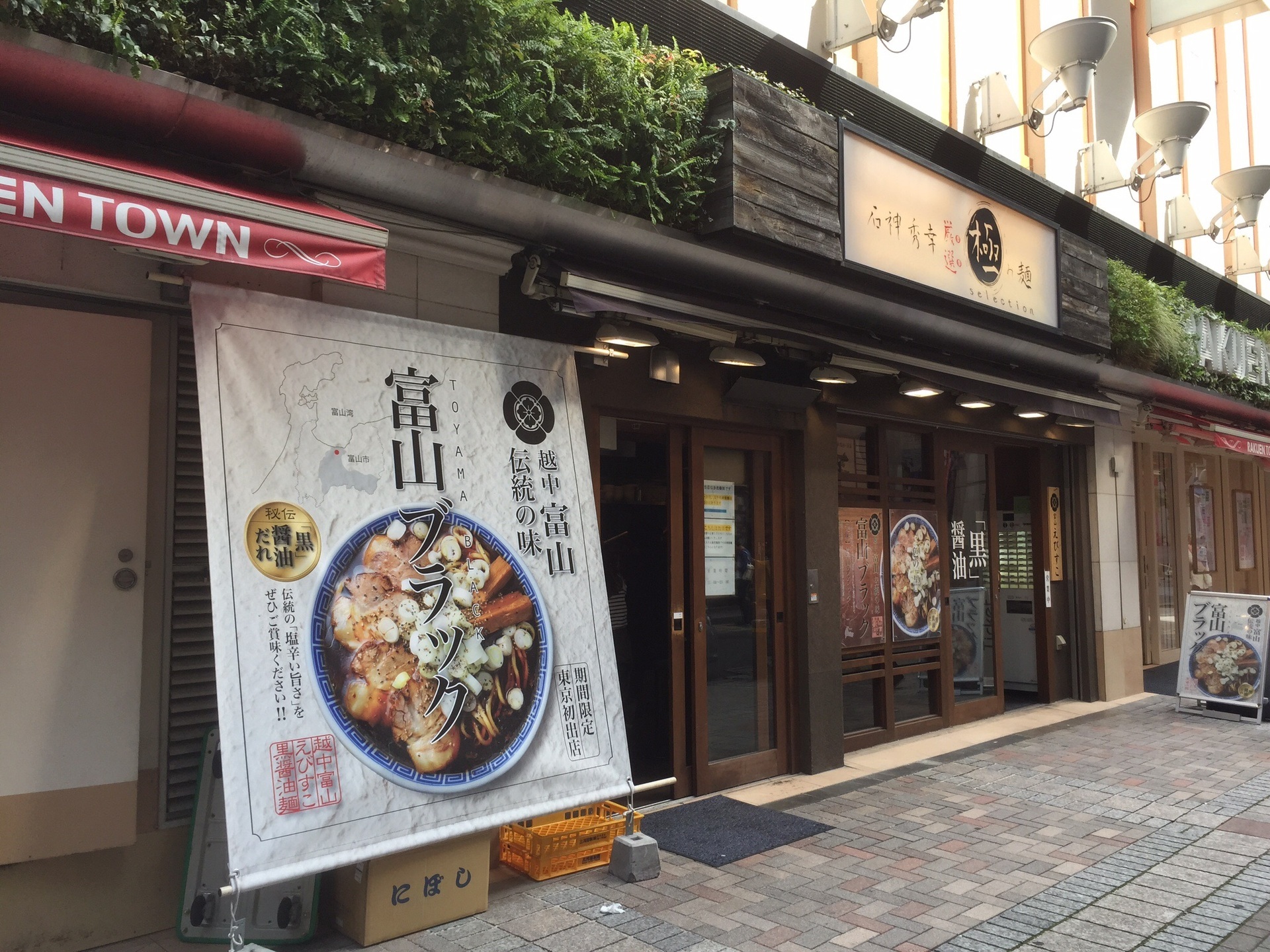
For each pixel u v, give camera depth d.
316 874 3.49
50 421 3.42
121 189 2.93
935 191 6.29
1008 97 7.59
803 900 4.04
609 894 4.10
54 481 3.41
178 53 3.23
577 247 4.67
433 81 3.80
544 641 4.13
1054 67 7.54
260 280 3.86
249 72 3.40
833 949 3.56
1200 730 7.57
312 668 3.43
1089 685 8.88
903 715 7.28
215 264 3.74
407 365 3.95
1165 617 12.18
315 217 3.35
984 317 6.87
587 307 4.27
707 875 4.32
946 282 6.35
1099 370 8.29
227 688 3.22
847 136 5.62
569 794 4.07
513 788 3.89
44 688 3.33
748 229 4.87
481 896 3.88
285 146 3.55
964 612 8.05
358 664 3.56
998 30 8.50
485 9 3.90
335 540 3.59
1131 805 5.46
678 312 4.69
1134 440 11.45
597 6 5.00
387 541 3.73
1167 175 9.22
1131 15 10.80
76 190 2.83
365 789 3.47
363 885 3.58
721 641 5.87
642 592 5.78
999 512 9.17
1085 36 7.32
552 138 4.20
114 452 3.54
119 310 3.67
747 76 4.98
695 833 4.89
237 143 3.47
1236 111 13.07
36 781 3.29
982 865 4.47
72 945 3.40
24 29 2.91
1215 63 12.66
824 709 6.27
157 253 3.16
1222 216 10.77
